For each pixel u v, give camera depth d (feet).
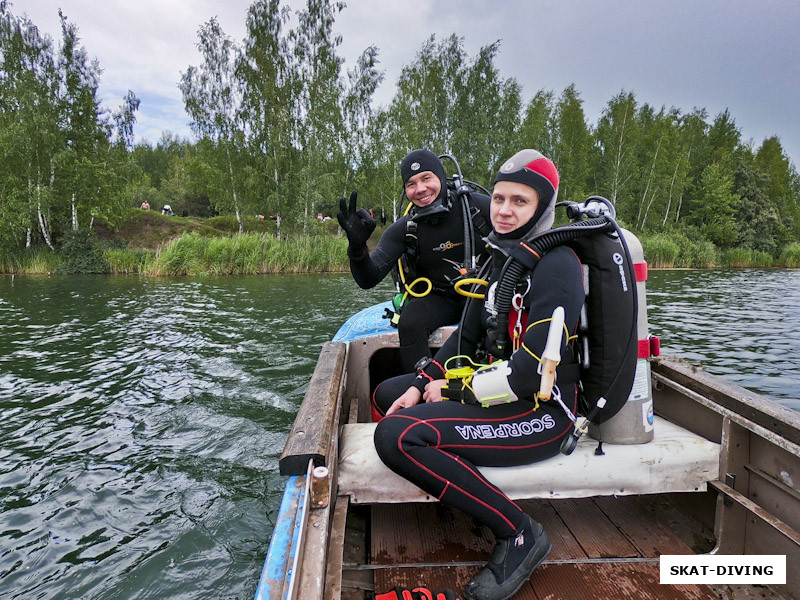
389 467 4.99
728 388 5.94
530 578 5.26
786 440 4.74
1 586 7.50
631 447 5.43
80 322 27.12
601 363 5.11
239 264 59.88
